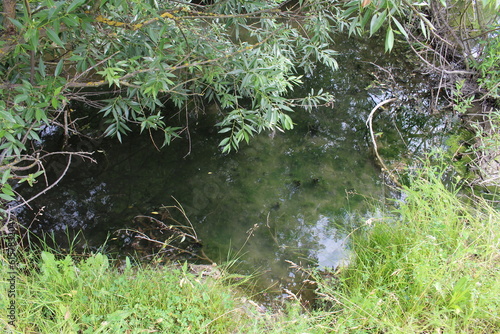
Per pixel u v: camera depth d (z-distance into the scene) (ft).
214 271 8.77
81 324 6.85
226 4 9.23
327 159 12.43
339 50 17.22
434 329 7.12
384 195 11.34
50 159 11.41
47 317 7.00
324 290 8.41
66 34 8.14
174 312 7.27
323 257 9.57
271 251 9.70
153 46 9.00
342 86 15.43
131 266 8.96
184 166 11.78
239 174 11.72
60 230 9.73
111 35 8.65
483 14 15.83
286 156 12.44
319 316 7.55
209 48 9.46
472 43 16.67
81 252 9.25
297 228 10.30
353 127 13.73
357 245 9.49
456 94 14.33
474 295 7.06
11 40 6.96
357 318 7.25
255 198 11.05
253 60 8.79
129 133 12.51
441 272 7.54
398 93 15.38
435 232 8.56
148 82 8.10
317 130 13.47
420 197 9.66
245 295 8.55
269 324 7.52
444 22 15.78
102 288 7.16
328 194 11.28
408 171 12.12
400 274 7.89
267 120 9.57
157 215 10.38
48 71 10.72
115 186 11.00
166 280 7.77
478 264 7.70
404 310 7.53
